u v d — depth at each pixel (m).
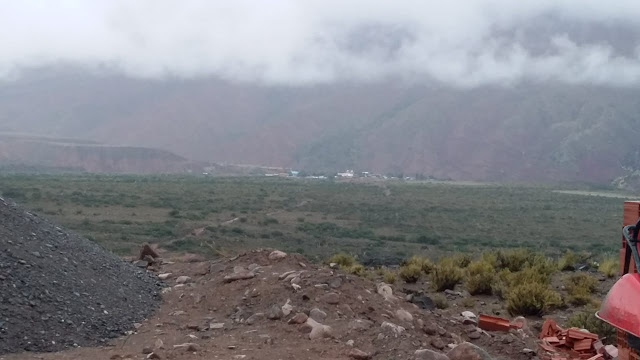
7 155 167.25
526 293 15.51
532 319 15.12
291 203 71.31
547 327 11.91
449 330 11.16
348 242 44.59
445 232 53.72
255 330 10.13
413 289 18.47
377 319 10.58
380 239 47.38
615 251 41.34
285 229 49.25
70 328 9.77
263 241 42.12
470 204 82.88
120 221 45.56
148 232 41.38
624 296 5.29
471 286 18.05
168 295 12.80
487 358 8.52
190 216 52.00
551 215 72.06
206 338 9.91
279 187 97.00
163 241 38.34
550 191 119.44
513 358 10.20
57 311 10.08
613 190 140.25
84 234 38.19
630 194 129.00
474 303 16.48
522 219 66.56
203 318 11.15
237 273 13.09
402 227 55.78
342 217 61.00
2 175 91.50
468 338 10.98
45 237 12.90
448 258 23.64
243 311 11.19
